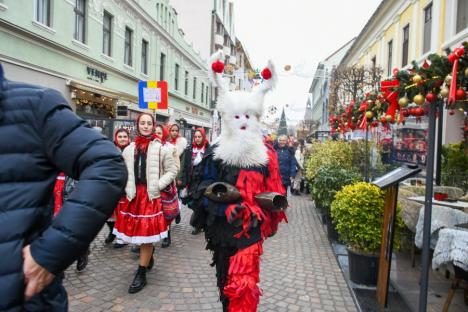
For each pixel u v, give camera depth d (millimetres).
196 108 31516
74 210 1251
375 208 3943
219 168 2971
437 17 11656
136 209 3854
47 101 1354
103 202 1288
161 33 21016
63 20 11680
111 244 5484
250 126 2891
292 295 3830
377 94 4789
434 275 4465
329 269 4641
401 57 15570
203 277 4234
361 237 3945
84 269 4418
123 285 3963
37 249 1216
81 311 3355
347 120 7262
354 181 5977
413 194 5582
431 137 2854
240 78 17719
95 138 1377
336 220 4414
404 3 15047
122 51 16328
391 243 3412
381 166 7434
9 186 1274
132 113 17031
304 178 11922
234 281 2582
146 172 3936
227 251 2836
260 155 2916
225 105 2908
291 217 7945
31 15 10109
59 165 1351
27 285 1224
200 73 30562
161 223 3934
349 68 15422
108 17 15211
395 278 4344
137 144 4094
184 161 6672
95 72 13953
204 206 2930
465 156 6832
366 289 3902
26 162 1297
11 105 1312
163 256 5000
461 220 4105
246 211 2686
